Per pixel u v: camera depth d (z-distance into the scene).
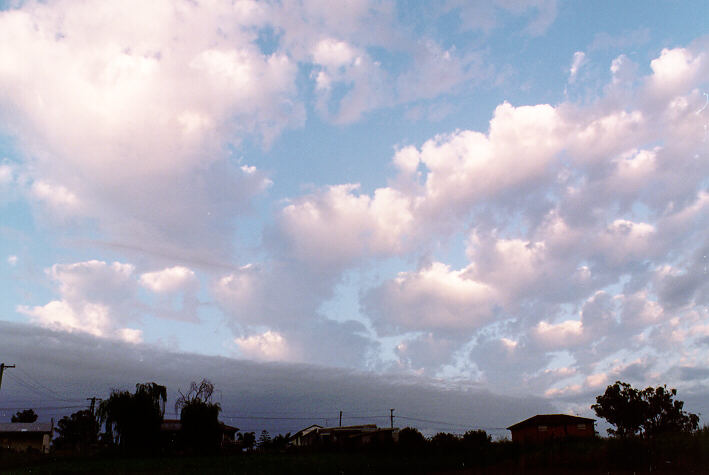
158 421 48.53
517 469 24.38
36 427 60.16
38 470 31.28
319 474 26.25
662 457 22.30
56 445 68.56
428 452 37.75
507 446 33.44
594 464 23.73
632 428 39.34
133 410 47.25
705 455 21.17
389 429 57.16
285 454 48.12
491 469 25.39
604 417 40.16
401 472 26.66
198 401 50.97
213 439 49.97
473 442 39.84
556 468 24.02
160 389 49.50
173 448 50.69
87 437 61.84
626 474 20.45
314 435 73.50
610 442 24.78
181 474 26.44
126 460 40.69
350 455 39.66
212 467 30.22
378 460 33.03
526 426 50.00
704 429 23.38
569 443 32.09
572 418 49.84
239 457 42.41
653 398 39.22
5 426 59.84
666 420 38.28
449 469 27.38
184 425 49.88
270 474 26.27
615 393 40.09
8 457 40.81
